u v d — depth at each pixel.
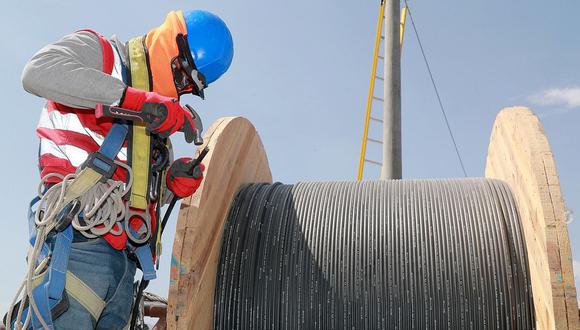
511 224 3.59
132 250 2.62
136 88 2.64
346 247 3.64
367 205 3.89
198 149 3.44
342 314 3.47
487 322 3.33
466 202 3.80
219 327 3.54
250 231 3.79
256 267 3.63
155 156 2.74
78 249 2.40
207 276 3.42
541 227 2.93
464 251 3.51
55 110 2.61
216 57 2.78
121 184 2.46
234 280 3.61
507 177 4.00
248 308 3.54
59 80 2.35
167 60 2.71
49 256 2.37
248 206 3.94
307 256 3.63
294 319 3.49
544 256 2.86
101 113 2.34
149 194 2.59
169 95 2.73
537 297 3.16
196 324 3.21
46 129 2.58
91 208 2.39
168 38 2.72
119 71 2.67
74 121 2.58
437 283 3.45
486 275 3.41
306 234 3.73
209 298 3.49
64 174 2.48
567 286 2.69
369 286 3.50
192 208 3.13
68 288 2.33
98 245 2.44
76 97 2.39
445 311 3.39
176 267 2.99
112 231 2.45
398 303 3.44
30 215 2.52
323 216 3.83
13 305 2.36
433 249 3.55
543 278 2.92
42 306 2.25
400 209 3.81
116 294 2.51
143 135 2.57
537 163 3.08
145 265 2.58
